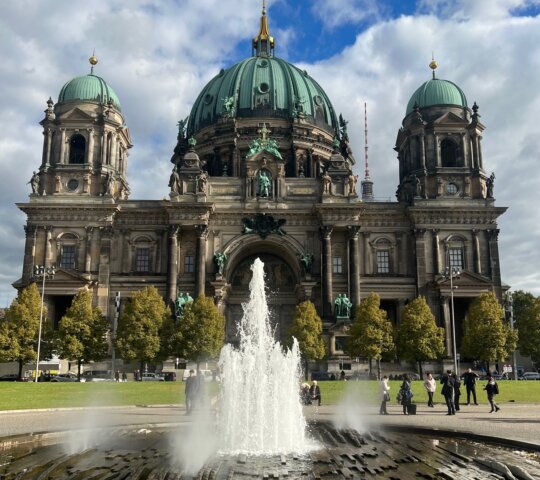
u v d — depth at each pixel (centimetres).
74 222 9838
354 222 9794
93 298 9594
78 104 10375
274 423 2761
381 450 2556
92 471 2133
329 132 12394
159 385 6588
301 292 9775
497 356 8500
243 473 2117
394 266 10000
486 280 9488
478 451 2509
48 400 5062
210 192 10169
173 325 8725
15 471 2128
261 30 14612
